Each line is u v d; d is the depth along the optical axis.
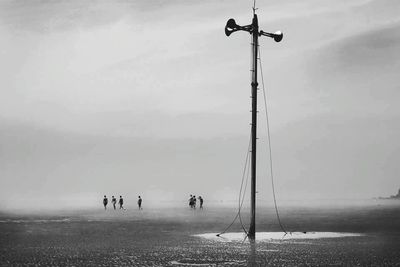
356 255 19.67
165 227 36.22
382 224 39.38
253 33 30.52
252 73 30.08
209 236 28.80
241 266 16.83
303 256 19.42
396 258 18.77
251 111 29.83
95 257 19.02
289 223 40.91
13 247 22.50
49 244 23.94
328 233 30.69
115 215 58.31
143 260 18.23
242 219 47.47
